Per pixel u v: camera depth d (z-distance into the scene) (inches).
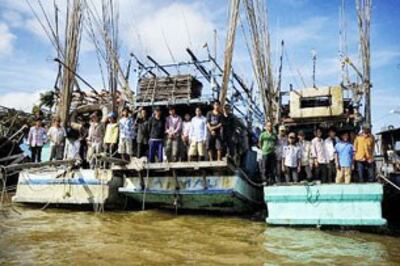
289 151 466.9
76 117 636.7
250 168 568.1
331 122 482.3
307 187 396.2
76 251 295.9
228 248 315.9
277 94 537.0
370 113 505.7
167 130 481.7
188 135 486.3
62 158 559.2
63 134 561.6
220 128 454.3
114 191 503.5
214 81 486.0
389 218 515.2
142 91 515.8
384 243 341.4
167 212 496.4
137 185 483.2
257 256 293.4
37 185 532.1
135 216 466.0
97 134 537.3
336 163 433.4
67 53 579.8
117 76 585.9
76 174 514.0
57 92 622.8
